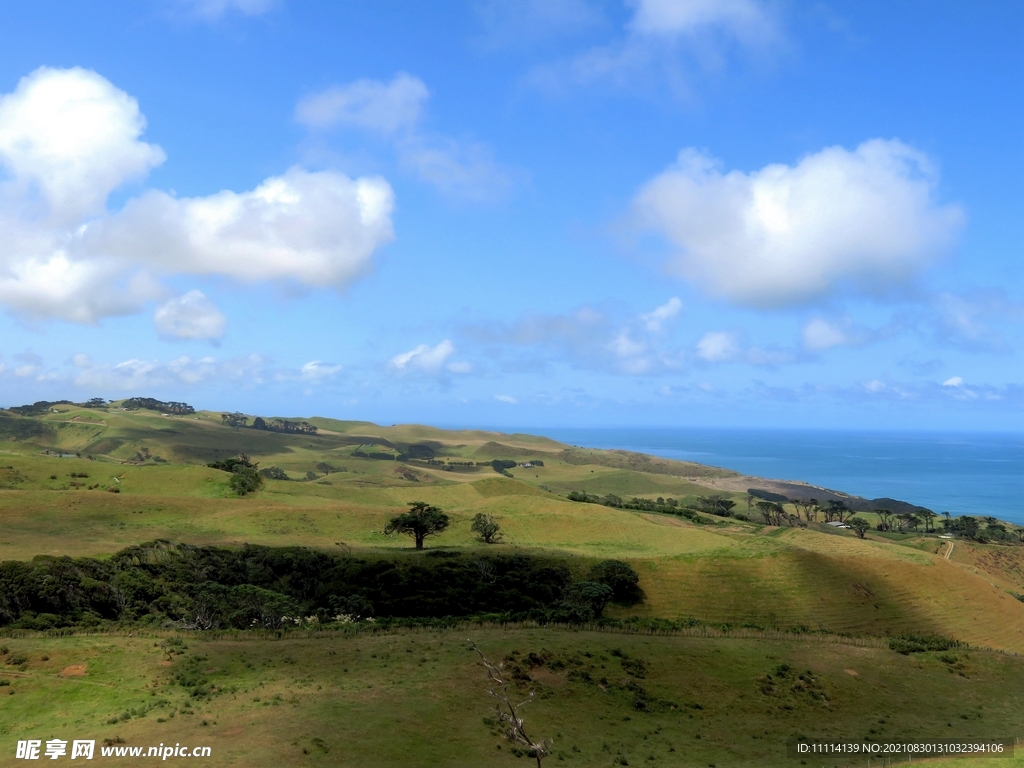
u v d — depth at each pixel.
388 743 33.56
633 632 58.34
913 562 99.31
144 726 34.09
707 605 83.94
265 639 50.44
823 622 80.81
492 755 34.19
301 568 85.94
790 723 44.06
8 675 40.22
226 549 90.94
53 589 58.38
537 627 57.47
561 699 43.06
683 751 38.19
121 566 72.94
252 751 31.19
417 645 49.88
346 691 40.38
